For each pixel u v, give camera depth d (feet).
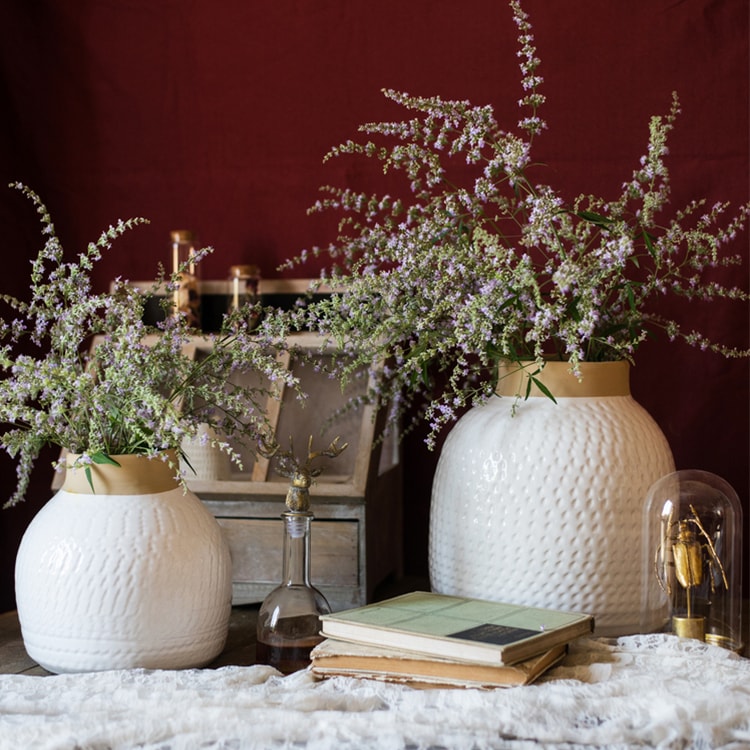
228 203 5.51
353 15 5.31
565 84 5.08
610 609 3.76
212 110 5.50
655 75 5.00
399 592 4.92
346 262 5.24
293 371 4.85
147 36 5.54
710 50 4.94
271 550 4.42
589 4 5.04
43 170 5.65
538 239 3.95
